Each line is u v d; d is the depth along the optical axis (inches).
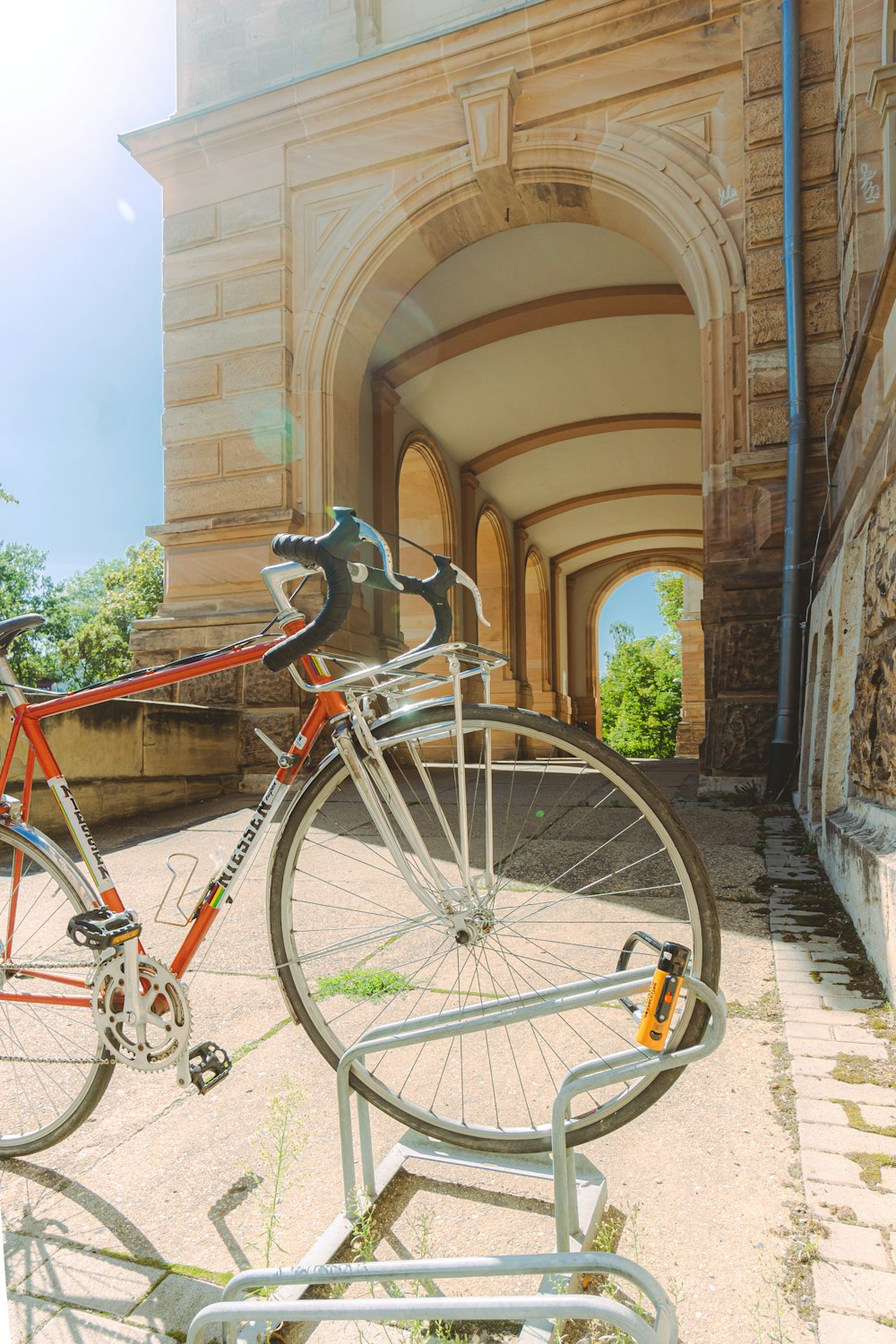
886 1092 72.5
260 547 366.6
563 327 511.8
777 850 172.6
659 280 458.6
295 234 382.0
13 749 78.0
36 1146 71.4
